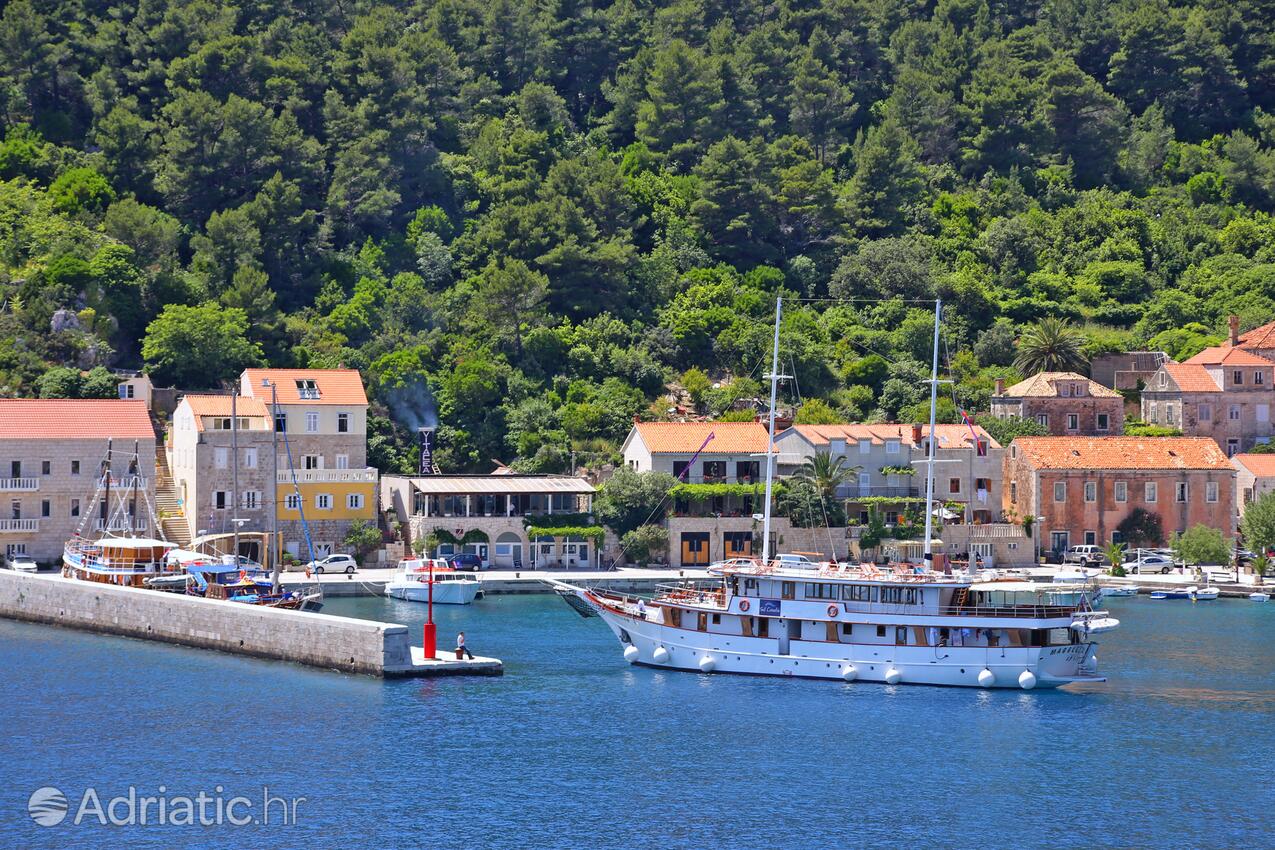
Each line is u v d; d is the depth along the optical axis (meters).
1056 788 172.88
